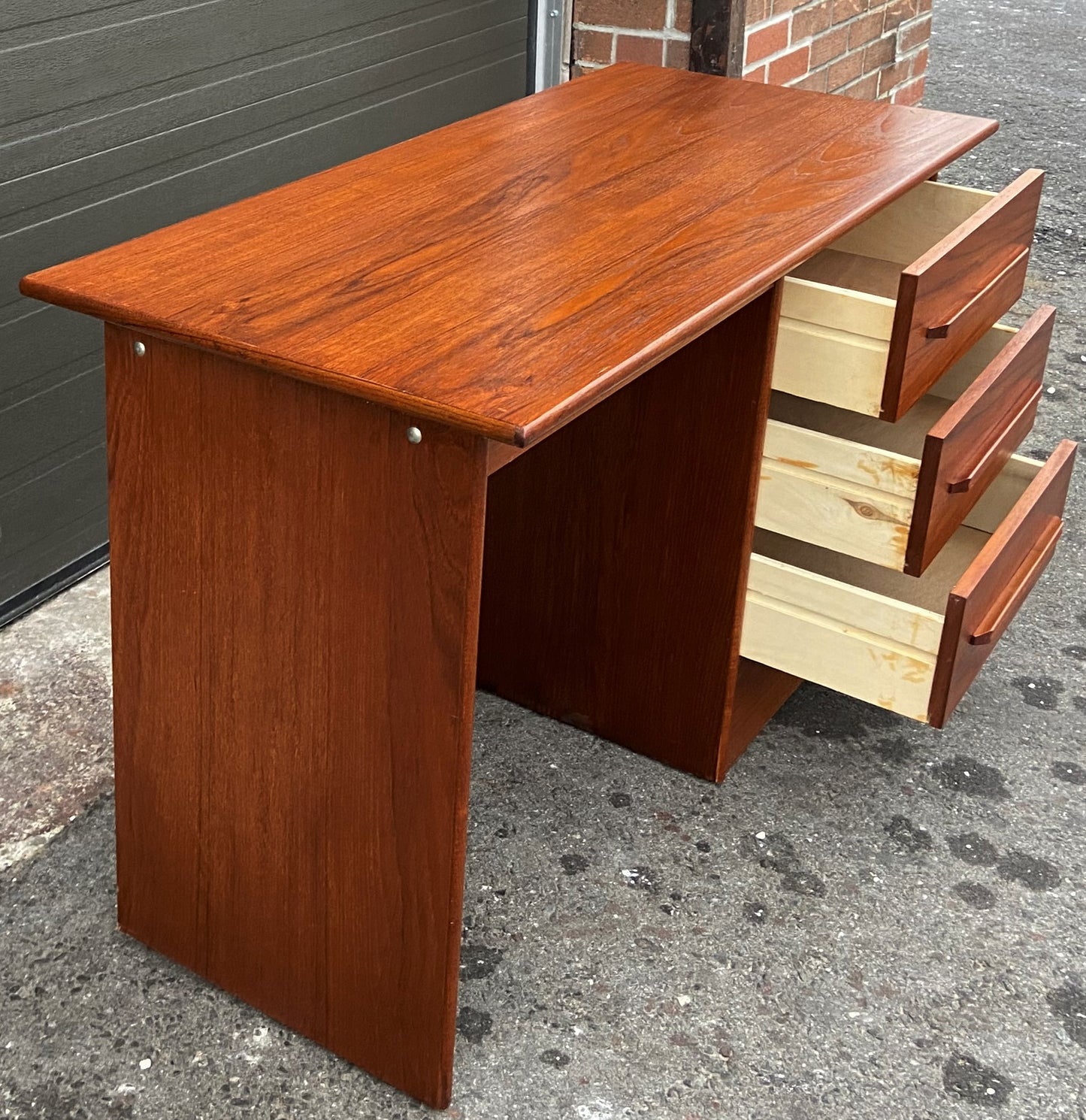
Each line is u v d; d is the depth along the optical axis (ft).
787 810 7.88
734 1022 6.53
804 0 12.37
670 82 8.76
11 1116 5.91
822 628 7.34
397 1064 6.03
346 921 5.88
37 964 6.65
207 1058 6.23
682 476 7.39
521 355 4.97
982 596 7.14
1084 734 8.60
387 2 10.40
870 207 6.66
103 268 5.55
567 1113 6.04
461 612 4.98
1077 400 12.44
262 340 4.97
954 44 25.75
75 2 7.98
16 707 8.28
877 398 6.95
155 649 5.93
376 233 6.09
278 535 5.33
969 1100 6.20
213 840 6.16
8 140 7.88
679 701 7.94
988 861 7.58
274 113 9.71
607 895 7.22
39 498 8.91
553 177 6.93
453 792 5.31
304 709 5.58
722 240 6.17
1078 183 18.07
